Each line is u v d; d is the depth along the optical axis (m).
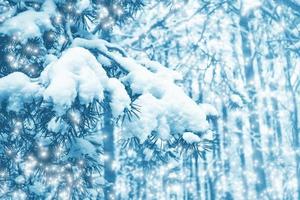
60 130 4.29
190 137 4.41
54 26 4.91
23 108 4.20
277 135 15.52
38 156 4.80
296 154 13.84
